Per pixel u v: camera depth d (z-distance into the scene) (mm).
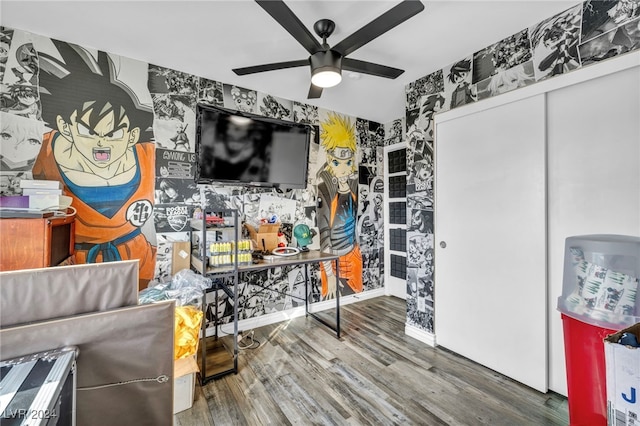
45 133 2000
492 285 2096
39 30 1932
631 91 1500
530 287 1894
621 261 1292
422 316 2604
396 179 3881
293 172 2912
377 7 1715
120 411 959
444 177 2410
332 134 3475
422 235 2596
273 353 2381
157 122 2398
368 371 2113
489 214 2109
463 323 2287
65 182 2059
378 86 2801
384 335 2719
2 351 813
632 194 1505
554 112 1793
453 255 2348
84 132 2123
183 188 2512
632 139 1501
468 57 2238
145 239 2336
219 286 2537
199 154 2381
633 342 1061
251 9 1730
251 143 2629
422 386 1932
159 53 2229
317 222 3354
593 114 1634
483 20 1833
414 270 2672
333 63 1722
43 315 924
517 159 1950
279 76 2590
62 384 740
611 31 1552
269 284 3000
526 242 1911
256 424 1611
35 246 1497
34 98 1971
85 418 904
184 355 1794
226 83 2719
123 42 2080
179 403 1701
